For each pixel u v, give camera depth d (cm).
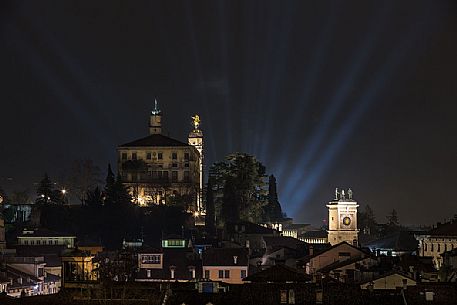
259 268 19562
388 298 10575
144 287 11556
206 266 19150
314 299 10531
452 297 10369
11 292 16112
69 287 11825
